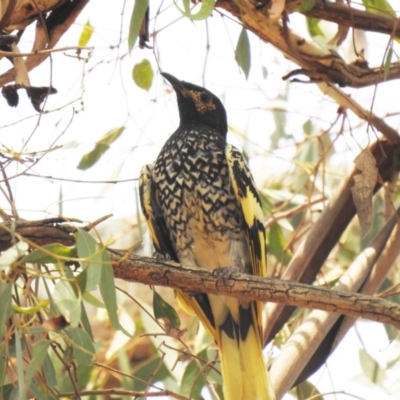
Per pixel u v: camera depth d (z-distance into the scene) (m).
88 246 6.55
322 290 7.21
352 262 10.40
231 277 7.44
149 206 9.84
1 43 7.87
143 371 10.17
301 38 9.38
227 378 9.08
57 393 7.34
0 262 6.11
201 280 7.49
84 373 9.95
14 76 8.05
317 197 12.19
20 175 7.31
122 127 10.34
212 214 9.68
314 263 9.95
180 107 10.43
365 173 8.20
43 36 8.44
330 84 9.63
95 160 10.31
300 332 8.99
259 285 7.38
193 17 7.13
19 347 6.26
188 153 9.76
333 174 11.40
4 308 6.25
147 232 10.20
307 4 9.10
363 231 8.12
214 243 9.78
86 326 7.00
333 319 8.95
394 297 10.98
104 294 6.68
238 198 9.43
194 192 9.69
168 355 10.30
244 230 9.75
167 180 9.78
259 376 9.02
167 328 7.93
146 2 7.60
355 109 9.95
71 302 6.24
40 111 7.90
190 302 9.38
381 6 9.88
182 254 9.98
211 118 10.38
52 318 6.09
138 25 7.62
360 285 9.45
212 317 9.43
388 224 9.65
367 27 9.44
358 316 7.15
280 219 11.30
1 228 6.91
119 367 11.77
